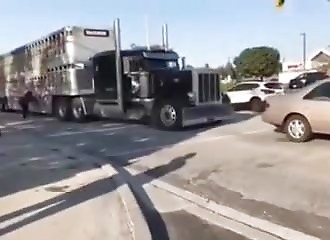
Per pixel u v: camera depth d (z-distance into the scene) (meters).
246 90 24.16
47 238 5.28
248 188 7.56
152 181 8.45
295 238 5.27
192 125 16.38
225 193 7.36
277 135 13.34
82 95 20.27
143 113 17.17
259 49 68.62
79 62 20.48
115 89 18.03
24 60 26.25
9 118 24.77
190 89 15.79
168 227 5.85
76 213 6.29
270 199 6.88
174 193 7.52
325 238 5.25
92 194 7.35
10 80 28.83
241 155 10.42
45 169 9.55
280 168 8.91
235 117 19.84
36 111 24.64
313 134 12.24
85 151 12.11
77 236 5.34
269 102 12.58
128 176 8.91
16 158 10.99
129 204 6.64
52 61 22.31
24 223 5.86
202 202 6.93
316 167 8.84
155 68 16.81
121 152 11.77
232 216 6.19
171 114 15.99
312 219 5.91
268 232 5.53
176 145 12.42
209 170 9.09
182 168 9.45
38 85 24.30
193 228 5.79
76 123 20.22
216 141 12.75
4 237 5.34
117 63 17.56
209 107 16.34
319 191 7.16
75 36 20.53
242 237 5.41
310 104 11.56
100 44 21.11
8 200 7.02
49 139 14.80
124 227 5.64
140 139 13.96
